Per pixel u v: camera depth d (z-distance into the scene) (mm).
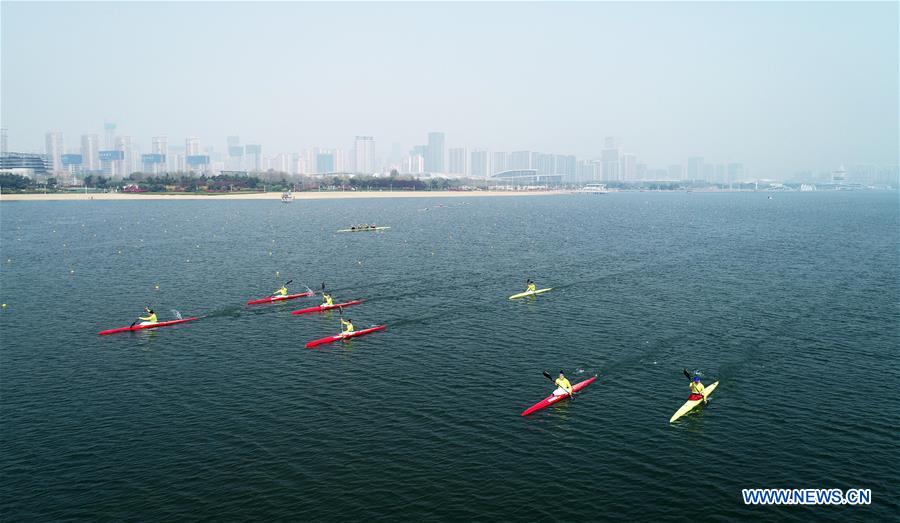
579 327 79125
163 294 100125
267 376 62094
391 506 39938
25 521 38531
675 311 87250
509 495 41094
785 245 165000
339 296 98188
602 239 179500
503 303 92875
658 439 48438
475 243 167250
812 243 169750
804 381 59906
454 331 77688
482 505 40062
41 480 43000
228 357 68125
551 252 149000
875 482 42500
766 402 55125
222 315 86562
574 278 113125
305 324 81688
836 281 110062
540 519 38656
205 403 55500
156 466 44688
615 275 116438
